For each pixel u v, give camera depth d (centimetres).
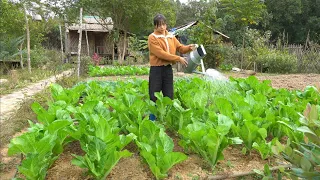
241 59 1992
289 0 3728
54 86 561
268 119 391
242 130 354
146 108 466
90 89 671
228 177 311
